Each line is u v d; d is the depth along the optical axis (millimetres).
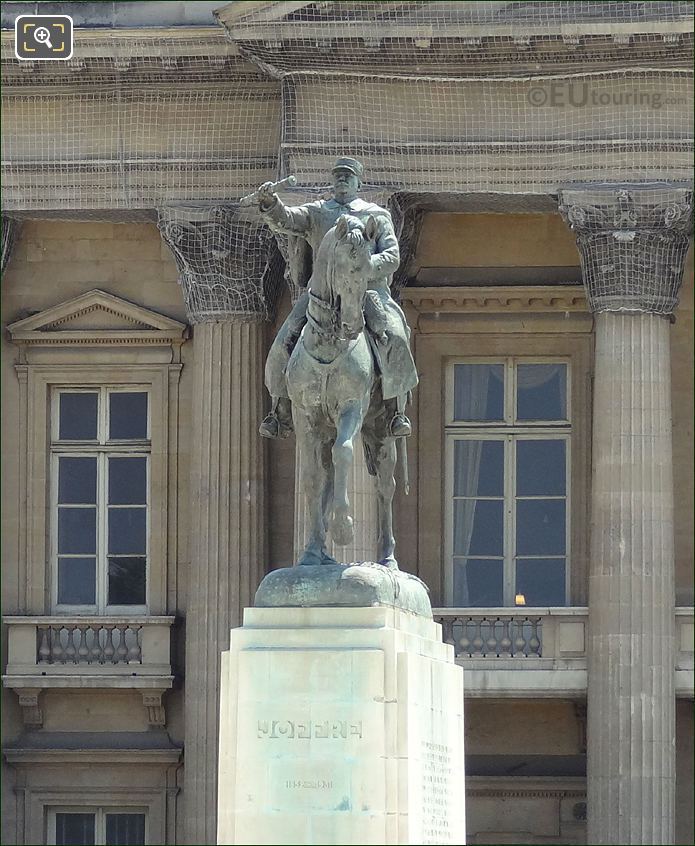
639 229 69062
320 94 68875
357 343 43031
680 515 73688
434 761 42844
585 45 67938
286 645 41969
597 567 69375
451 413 75938
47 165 71625
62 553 76125
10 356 76188
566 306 75375
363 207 43531
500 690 70812
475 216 75188
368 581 42219
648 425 69312
